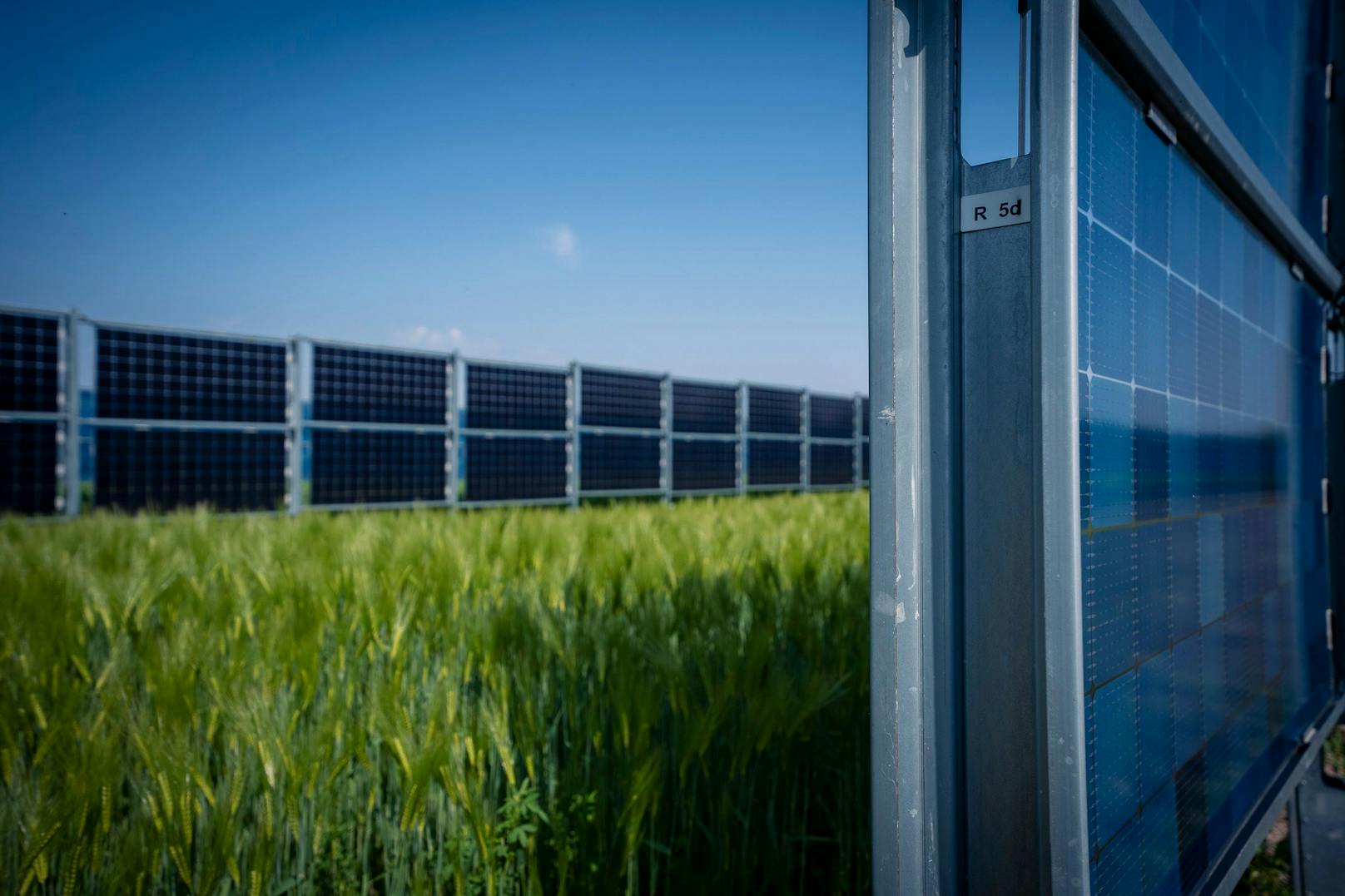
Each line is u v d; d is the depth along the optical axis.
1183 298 1.51
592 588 4.07
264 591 3.77
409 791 1.99
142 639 3.17
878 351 0.99
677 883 2.36
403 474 12.04
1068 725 0.92
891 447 0.98
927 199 1.05
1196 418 1.58
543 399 13.84
